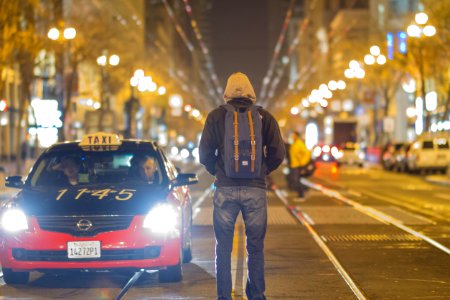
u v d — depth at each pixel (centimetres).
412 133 10738
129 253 1295
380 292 1256
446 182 4956
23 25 5269
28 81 5491
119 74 8000
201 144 1041
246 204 1038
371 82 10069
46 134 7256
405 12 10475
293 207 3039
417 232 2136
